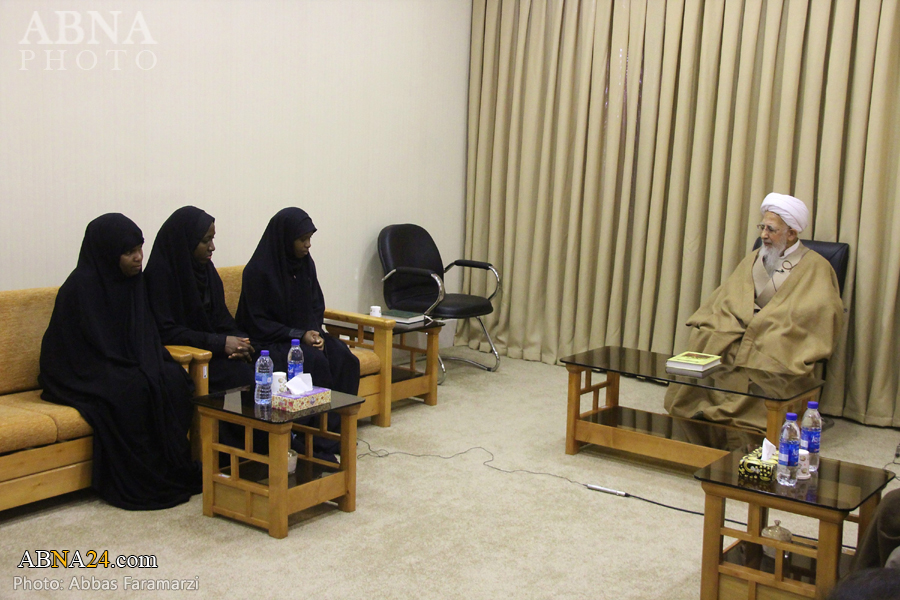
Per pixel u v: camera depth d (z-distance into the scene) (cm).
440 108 529
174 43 364
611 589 229
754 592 205
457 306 458
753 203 441
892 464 353
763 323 370
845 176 413
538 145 525
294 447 312
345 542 254
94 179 341
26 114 316
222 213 395
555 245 519
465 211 563
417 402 429
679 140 462
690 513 288
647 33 470
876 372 411
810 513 195
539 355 537
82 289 288
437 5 513
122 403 277
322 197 448
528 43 520
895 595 70
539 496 300
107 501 279
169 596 217
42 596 215
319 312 376
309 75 431
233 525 266
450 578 233
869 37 398
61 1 323
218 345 321
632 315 494
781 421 294
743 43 435
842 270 402
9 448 253
